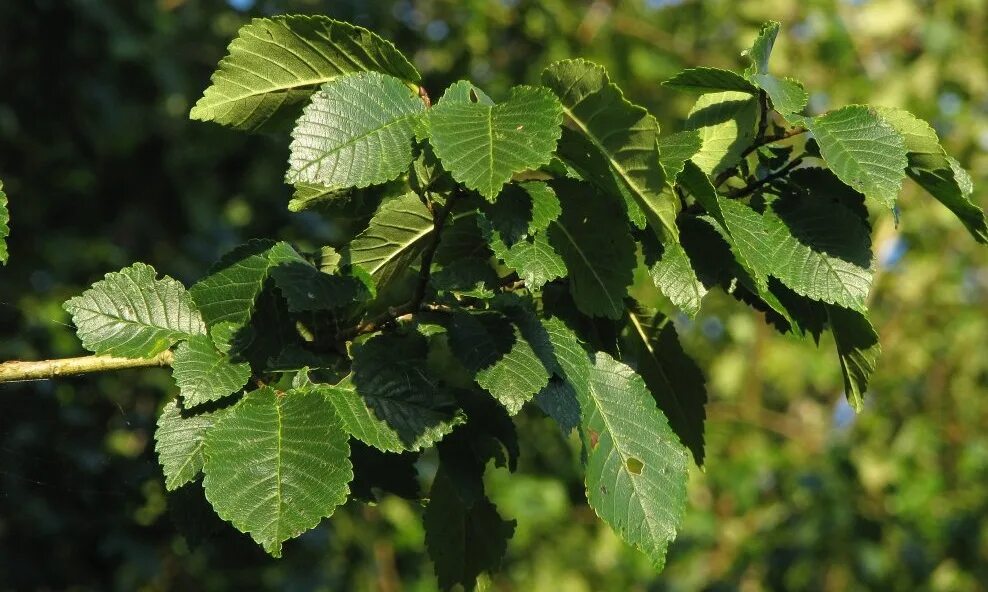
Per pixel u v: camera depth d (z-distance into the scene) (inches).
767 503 155.3
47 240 118.9
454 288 55.4
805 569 139.5
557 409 54.2
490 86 143.3
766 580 142.4
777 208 56.5
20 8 120.6
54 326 104.2
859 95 148.7
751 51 56.1
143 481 72.9
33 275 116.9
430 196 54.9
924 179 56.4
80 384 94.9
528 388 53.8
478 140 52.8
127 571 100.2
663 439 55.2
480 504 58.1
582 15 154.7
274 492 52.1
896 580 138.4
